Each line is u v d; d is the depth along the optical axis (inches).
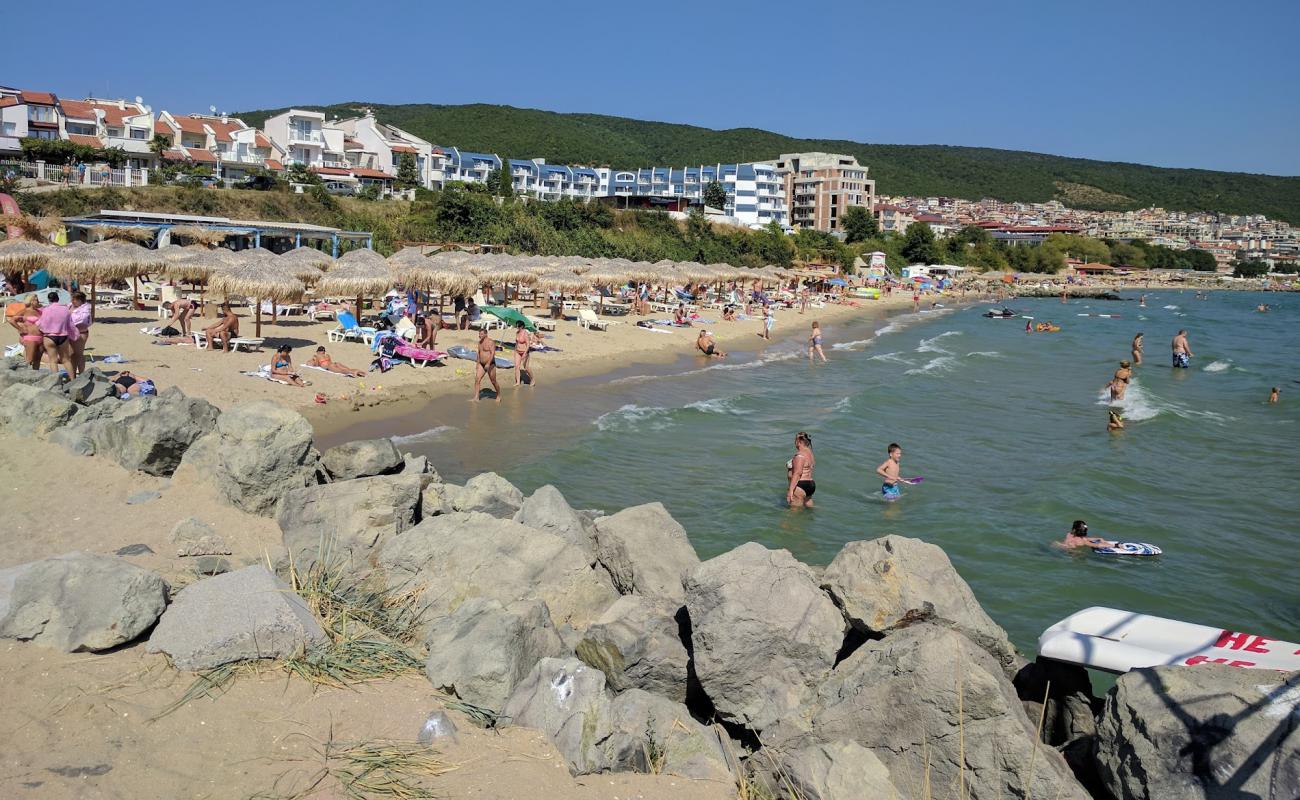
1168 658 236.7
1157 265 6402.6
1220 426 890.1
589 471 603.2
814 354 1422.2
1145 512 574.9
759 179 5270.7
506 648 216.7
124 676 196.5
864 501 576.4
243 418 314.3
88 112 2908.5
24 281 1098.7
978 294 3902.6
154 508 305.3
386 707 200.5
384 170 3809.1
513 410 788.6
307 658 212.2
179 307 949.2
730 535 492.1
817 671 243.1
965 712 209.2
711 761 200.7
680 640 257.3
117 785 161.2
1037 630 384.5
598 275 1619.1
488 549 288.0
